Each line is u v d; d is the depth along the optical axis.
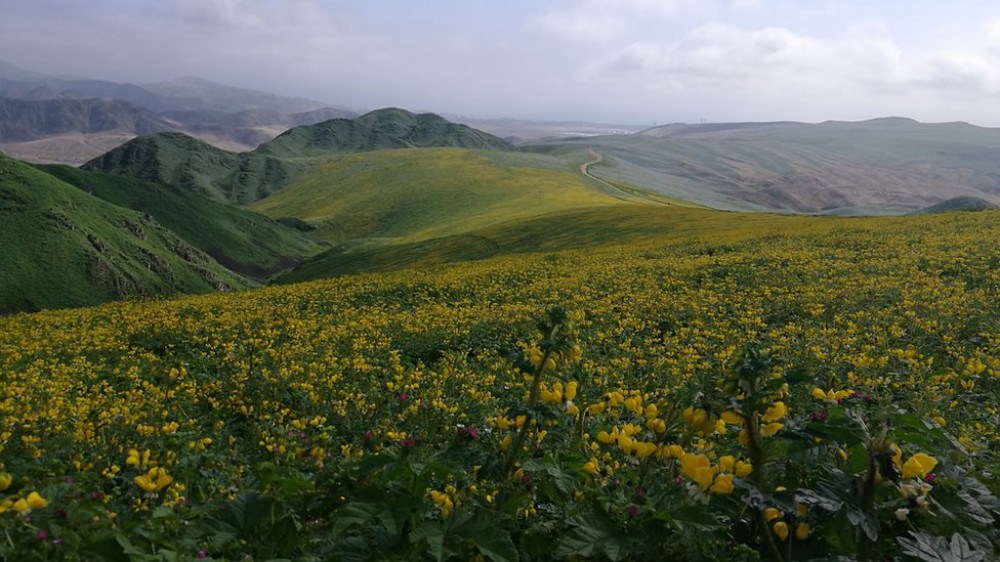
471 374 13.28
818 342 14.93
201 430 9.97
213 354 19.19
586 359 14.74
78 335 24.30
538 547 3.43
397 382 12.77
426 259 82.75
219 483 5.80
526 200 160.12
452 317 22.03
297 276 103.50
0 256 113.88
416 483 3.58
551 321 3.72
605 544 3.09
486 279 35.22
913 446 3.77
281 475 3.89
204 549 3.35
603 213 94.69
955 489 3.73
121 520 4.08
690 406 3.47
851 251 32.41
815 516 3.51
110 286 118.00
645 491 3.52
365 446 5.15
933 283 21.84
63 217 126.19
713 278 28.25
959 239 32.09
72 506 3.20
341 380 13.50
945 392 9.42
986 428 7.59
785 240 41.00
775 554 3.27
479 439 5.17
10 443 8.88
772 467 3.88
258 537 3.37
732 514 3.37
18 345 23.08
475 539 3.05
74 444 8.10
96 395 13.22
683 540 3.20
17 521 2.91
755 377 3.28
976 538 3.34
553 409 3.68
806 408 7.18
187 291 133.12
